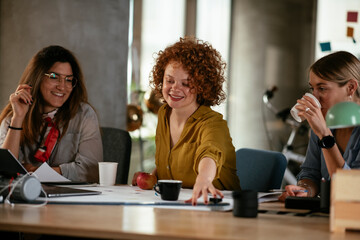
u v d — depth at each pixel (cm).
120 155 283
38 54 263
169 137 235
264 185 242
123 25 399
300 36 774
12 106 240
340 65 205
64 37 360
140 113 551
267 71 779
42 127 259
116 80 395
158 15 748
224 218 146
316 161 229
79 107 267
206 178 173
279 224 139
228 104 782
